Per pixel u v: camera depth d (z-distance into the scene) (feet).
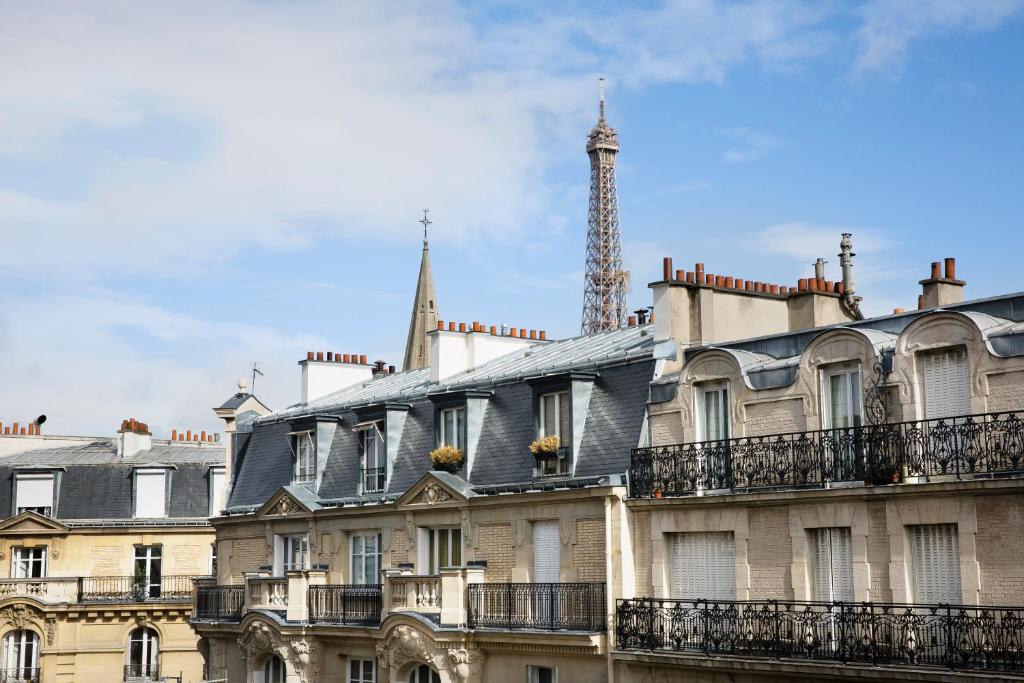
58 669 203.92
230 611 158.10
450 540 133.08
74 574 209.05
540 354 144.97
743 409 108.58
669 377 116.16
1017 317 93.71
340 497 147.33
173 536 214.07
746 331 121.60
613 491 114.01
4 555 208.44
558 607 117.70
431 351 152.97
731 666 103.91
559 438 123.95
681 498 110.52
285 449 159.63
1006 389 91.81
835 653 97.76
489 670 124.57
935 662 91.71
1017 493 89.97
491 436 131.75
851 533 100.01
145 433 225.97
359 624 136.56
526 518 123.44
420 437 140.67
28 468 213.05
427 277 451.12
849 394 102.12
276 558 154.51
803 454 103.09
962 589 92.58
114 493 215.51
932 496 94.48
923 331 96.73
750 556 106.73
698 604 110.32
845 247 123.95
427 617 127.65
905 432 96.32
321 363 171.63
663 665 109.70
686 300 119.55
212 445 241.55
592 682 115.24
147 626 209.56
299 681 143.23
